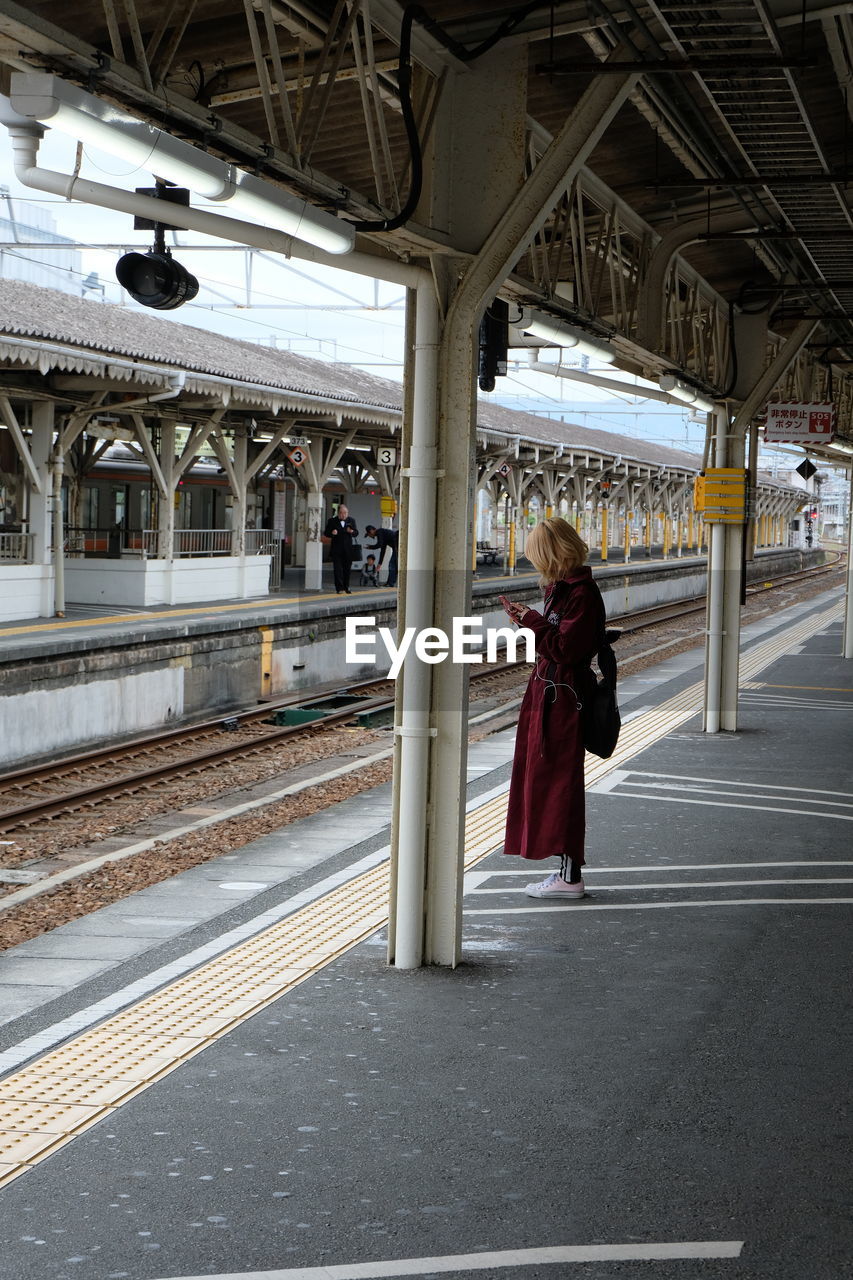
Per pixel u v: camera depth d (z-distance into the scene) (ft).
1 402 65.87
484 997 17.94
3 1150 13.08
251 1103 14.28
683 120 27.50
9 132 14.14
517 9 19.53
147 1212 11.81
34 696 52.54
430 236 18.29
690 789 34.47
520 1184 12.39
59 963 20.17
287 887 24.45
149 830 38.63
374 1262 10.97
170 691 62.90
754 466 56.49
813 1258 11.07
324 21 18.86
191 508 115.34
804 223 35.65
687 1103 14.32
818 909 22.72
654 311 37.01
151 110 14.32
